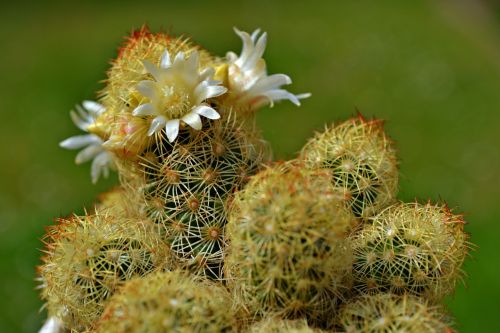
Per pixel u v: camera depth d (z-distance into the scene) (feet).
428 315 0.62
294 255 0.62
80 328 0.67
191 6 2.67
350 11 2.54
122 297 0.61
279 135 1.76
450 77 2.04
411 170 1.70
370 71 2.08
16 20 2.61
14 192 1.63
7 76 2.16
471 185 1.63
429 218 0.66
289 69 2.10
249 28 2.42
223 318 0.62
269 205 0.62
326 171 0.65
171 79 0.66
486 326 1.17
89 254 0.65
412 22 2.42
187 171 0.67
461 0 2.64
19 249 1.42
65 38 2.43
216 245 0.67
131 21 2.56
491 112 1.88
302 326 0.61
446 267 0.65
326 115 1.86
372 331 0.62
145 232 0.66
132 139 0.67
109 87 0.69
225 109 0.68
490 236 1.44
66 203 1.58
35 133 1.86
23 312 1.28
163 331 0.60
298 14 2.53
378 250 0.65
